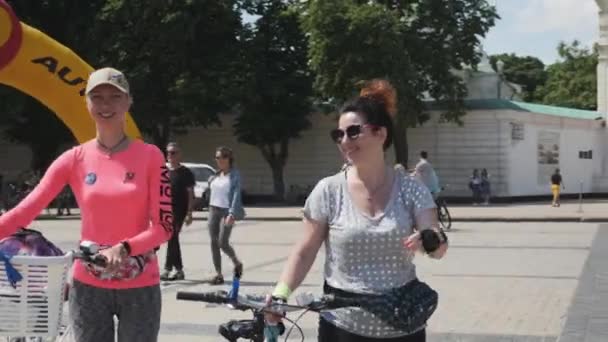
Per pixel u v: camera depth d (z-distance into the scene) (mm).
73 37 36750
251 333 3906
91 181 4301
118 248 4102
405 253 3723
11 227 4320
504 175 35875
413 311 3660
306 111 36656
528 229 21672
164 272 12195
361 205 3754
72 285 4387
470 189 36219
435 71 33562
